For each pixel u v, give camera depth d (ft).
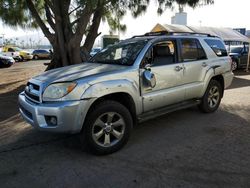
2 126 17.35
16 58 95.45
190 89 16.96
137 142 14.51
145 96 14.23
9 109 21.44
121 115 13.20
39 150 13.65
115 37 44.21
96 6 27.27
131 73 13.60
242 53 51.42
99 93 12.29
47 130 12.01
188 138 14.99
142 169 11.55
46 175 11.20
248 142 14.32
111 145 13.05
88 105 12.03
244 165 11.71
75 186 10.36
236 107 21.59
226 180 10.50
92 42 37.42
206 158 12.43
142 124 17.43
